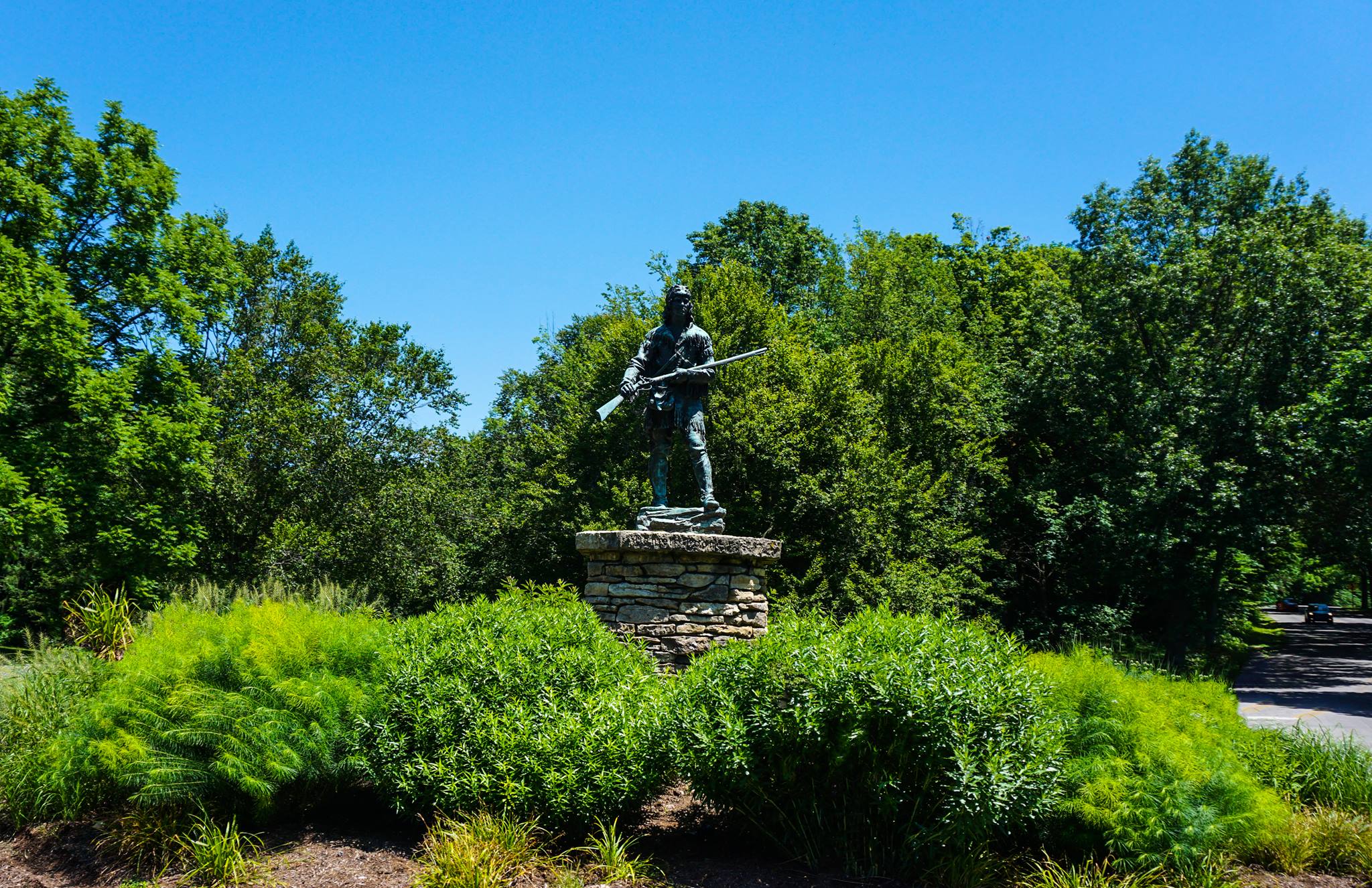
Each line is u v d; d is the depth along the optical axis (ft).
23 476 47.19
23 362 50.93
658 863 15.78
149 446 53.93
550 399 100.63
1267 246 67.41
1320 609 137.18
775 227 98.58
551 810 16.03
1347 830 17.67
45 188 56.13
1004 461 77.41
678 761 15.81
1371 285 64.39
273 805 17.33
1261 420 63.52
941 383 74.38
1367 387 54.13
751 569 27.89
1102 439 72.90
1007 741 14.87
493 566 73.46
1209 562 70.28
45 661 22.58
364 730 17.51
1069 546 74.49
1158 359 72.64
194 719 16.43
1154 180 80.53
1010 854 16.28
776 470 62.49
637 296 80.69
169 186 60.18
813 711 14.82
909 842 15.07
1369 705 46.44
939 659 15.67
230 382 66.13
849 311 88.22
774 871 15.51
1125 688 17.90
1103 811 15.19
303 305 74.13
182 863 16.05
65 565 57.11
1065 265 89.76
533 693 17.70
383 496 68.13
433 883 14.48
